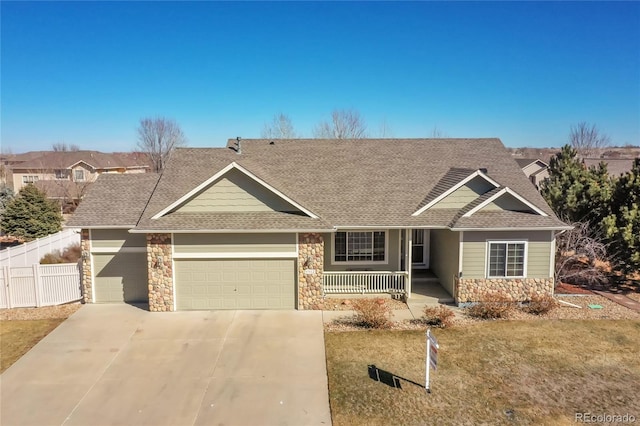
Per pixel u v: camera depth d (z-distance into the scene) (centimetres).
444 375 1171
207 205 1697
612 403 1030
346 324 1542
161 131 6950
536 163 5588
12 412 1016
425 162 2144
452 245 1778
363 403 1042
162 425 962
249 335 1447
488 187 1802
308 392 1093
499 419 971
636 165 2094
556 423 955
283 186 1925
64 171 6081
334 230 1634
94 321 1576
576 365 1222
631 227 1892
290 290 1692
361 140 2317
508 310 1612
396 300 1797
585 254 1972
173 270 1656
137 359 1280
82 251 1748
